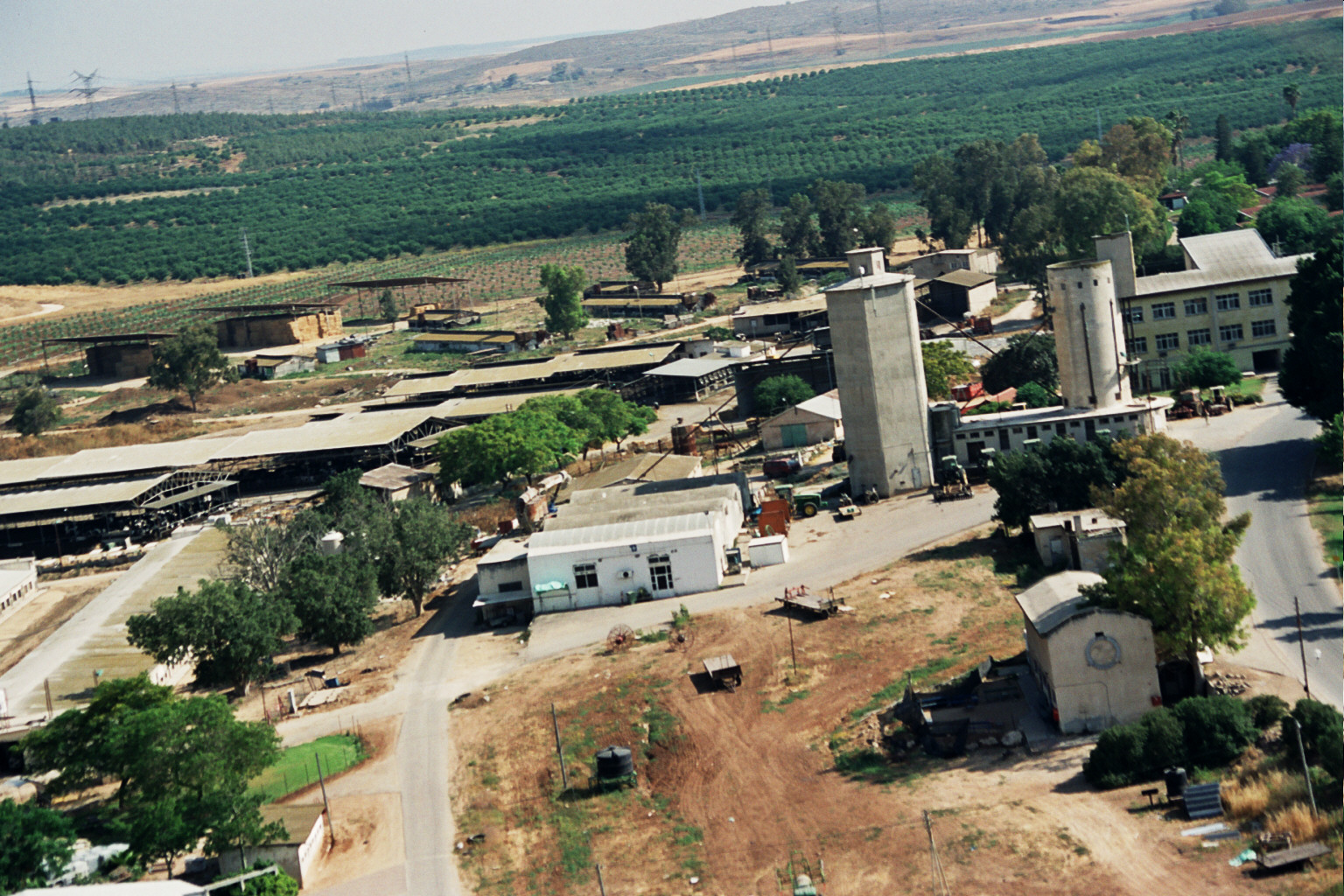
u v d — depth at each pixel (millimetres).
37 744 94375
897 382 137125
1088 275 131875
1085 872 64312
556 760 91438
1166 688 82312
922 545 120438
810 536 130125
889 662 97500
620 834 80312
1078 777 75062
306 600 120062
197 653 114312
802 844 74250
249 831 80375
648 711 96000
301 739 102562
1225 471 123188
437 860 80375
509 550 128500
